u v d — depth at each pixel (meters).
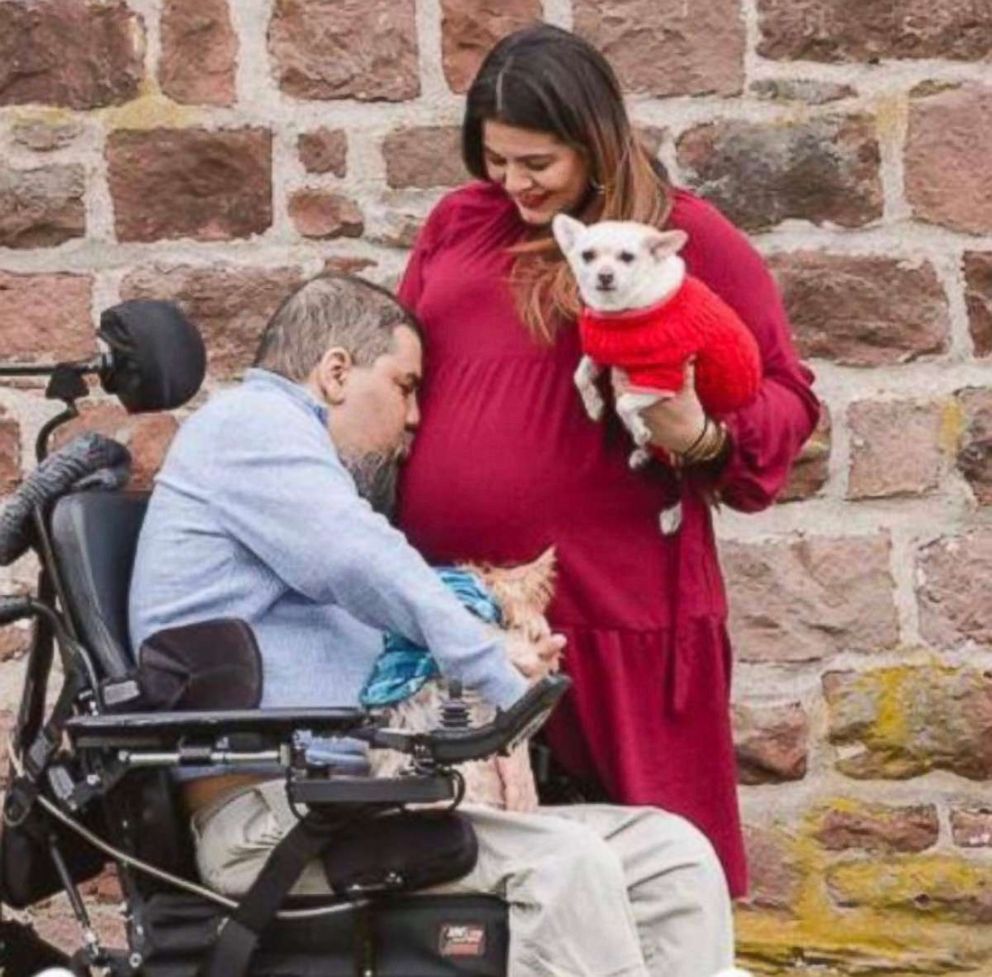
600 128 17.08
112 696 16.03
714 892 16.75
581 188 17.30
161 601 16.48
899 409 22.31
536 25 17.72
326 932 15.83
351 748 16.39
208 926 15.96
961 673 22.33
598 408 17.00
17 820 16.59
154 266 22.28
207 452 16.56
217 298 22.28
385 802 15.33
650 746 17.52
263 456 16.39
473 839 15.77
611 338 16.38
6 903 17.11
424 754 15.23
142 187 22.25
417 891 15.87
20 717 17.17
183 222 22.28
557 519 17.30
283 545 16.23
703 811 17.67
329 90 22.22
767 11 22.22
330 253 22.30
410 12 22.22
